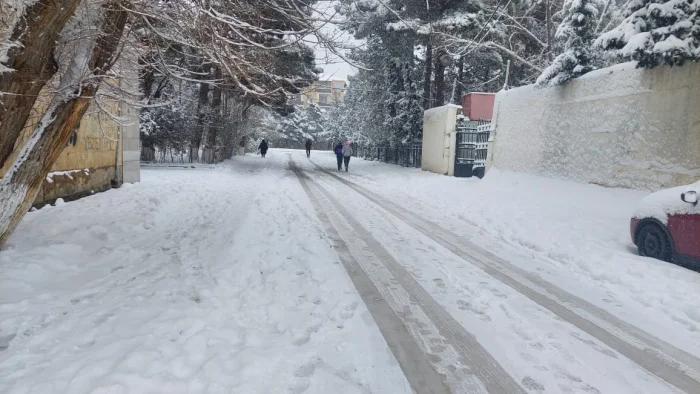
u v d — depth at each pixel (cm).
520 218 893
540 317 412
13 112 434
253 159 2948
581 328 391
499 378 304
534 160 1317
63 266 510
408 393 283
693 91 817
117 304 405
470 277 526
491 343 356
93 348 318
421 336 364
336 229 780
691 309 430
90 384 269
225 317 384
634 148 946
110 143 1145
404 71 2709
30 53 425
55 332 344
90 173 1035
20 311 383
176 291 443
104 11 505
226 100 2344
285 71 1164
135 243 632
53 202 875
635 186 938
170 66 704
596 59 1130
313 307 416
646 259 598
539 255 645
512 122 1460
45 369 289
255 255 576
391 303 434
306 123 7569
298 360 313
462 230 815
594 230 779
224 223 773
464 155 1858
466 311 421
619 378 309
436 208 1068
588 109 1095
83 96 506
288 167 2420
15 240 584
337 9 588
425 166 2186
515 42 2414
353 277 510
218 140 2366
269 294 447
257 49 661
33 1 404
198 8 511
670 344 364
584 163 1102
